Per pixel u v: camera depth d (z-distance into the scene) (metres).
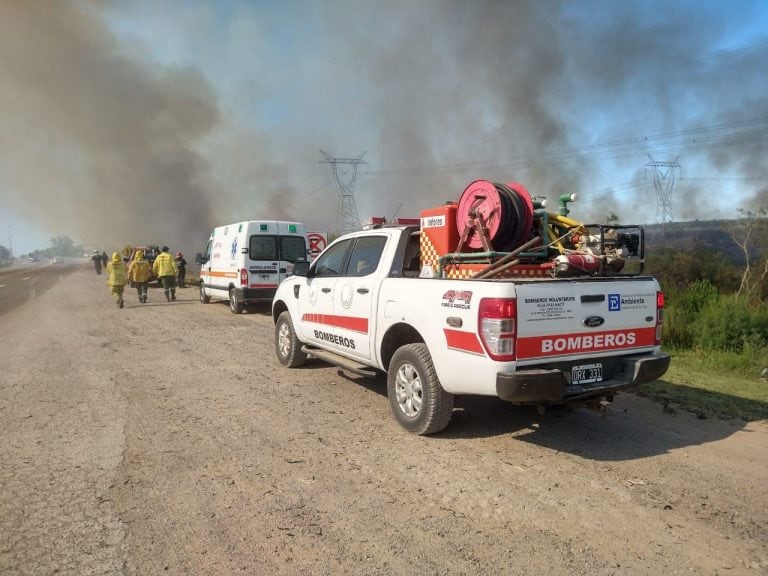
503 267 4.40
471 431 4.96
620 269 4.93
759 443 4.69
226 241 15.69
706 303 10.88
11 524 3.32
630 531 3.22
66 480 3.94
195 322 13.02
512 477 3.98
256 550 3.02
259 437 4.84
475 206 4.79
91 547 3.05
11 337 10.92
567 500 3.62
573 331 4.22
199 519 3.37
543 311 4.09
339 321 6.11
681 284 18.00
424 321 4.66
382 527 3.27
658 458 4.35
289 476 4.00
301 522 3.33
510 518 3.38
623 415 5.44
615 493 3.72
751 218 20.67
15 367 7.90
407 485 3.85
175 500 3.62
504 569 2.84
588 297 4.28
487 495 3.69
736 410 5.62
